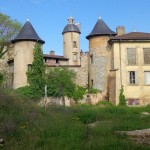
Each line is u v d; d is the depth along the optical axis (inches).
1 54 2010.3
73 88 1667.1
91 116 786.8
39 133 471.8
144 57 1636.3
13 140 438.9
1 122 489.4
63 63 2263.8
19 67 1798.7
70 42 2431.1
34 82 1638.8
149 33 1736.0
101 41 1802.4
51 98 1610.5
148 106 1354.6
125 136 483.5
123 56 1631.4
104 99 1728.6
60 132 479.2
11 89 744.3
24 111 586.6
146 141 459.2
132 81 1617.9
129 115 896.9
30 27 1865.2
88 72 1884.8
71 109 872.3
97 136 468.8
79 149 395.9
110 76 1631.4
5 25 2021.4
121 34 1798.7
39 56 1704.0
